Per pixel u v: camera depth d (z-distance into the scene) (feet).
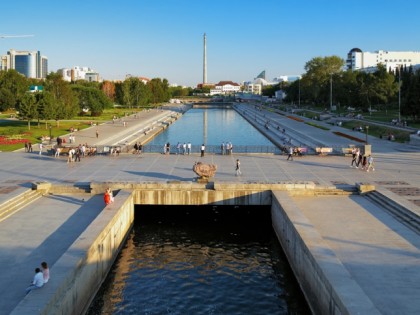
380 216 116.16
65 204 129.70
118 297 92.58
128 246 122.62
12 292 76.02
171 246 123.13
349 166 181.06
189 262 111.65
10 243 98.89
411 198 125.49
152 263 110.73
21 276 82.17
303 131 343.05
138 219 149.07
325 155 210.59
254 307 88.94
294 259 103.09
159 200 140.36
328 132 334.24
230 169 172.65
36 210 123.95
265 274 104.68
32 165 183.62
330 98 579.07
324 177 157.48
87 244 90.89
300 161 193.57
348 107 582.35
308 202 130.52
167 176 158.20
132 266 108.78
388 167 178.50
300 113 560.20
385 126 341.82
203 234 133.69
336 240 98.53
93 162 190.08
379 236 100.89
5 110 530.68
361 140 270.67
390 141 269.44
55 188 142.20
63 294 74.43
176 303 90.22
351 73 604.90
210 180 149.07
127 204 129.39
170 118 513.45
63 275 76.95
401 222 110.52
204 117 593.42
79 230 107.76
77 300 81.20
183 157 204.33
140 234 132.87
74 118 458.09
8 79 549.95
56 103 351.46
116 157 204.23
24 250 94.94
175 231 136.26
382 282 77.25
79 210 123.85
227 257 115.34
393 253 90.68
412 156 207.72
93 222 105.70
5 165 183.73
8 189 139.85
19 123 378.94
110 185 140.87
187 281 100.48
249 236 132.26
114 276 102.78
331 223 110.42
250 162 190.29
